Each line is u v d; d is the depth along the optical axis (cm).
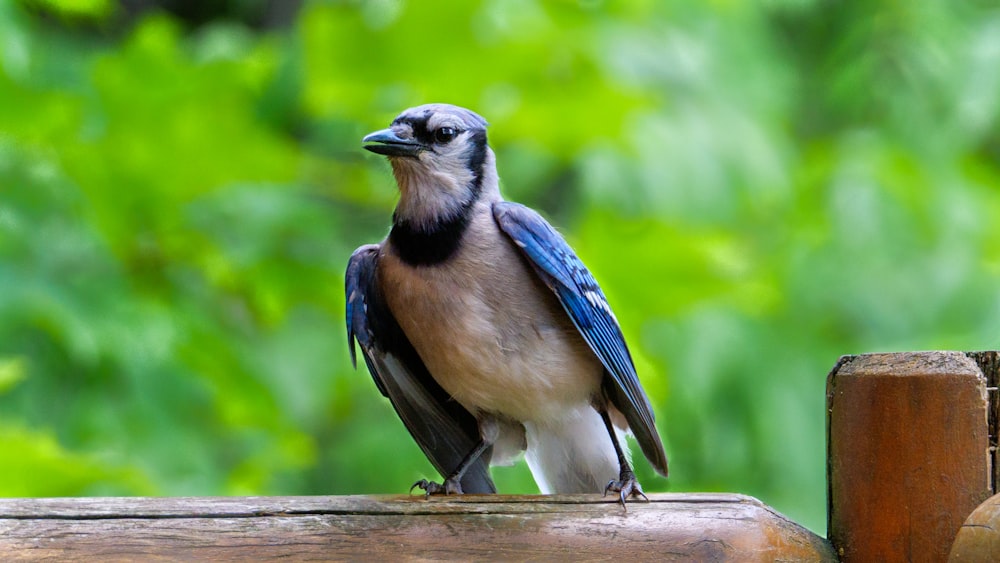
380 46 1068
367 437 1262
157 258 1036
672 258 1094
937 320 1278
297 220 1048
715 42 1344
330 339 1111
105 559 500
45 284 943
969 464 506
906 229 1300
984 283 1278
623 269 1097
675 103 1259
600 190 1145
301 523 518
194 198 1038
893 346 1263
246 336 1070
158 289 1033
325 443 1274
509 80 1088
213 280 1052
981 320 1259
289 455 1040
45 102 962
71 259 977
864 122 1456
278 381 1059
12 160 974
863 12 1464
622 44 1197
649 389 1103
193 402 995
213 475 980
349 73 1088
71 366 950
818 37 1540
